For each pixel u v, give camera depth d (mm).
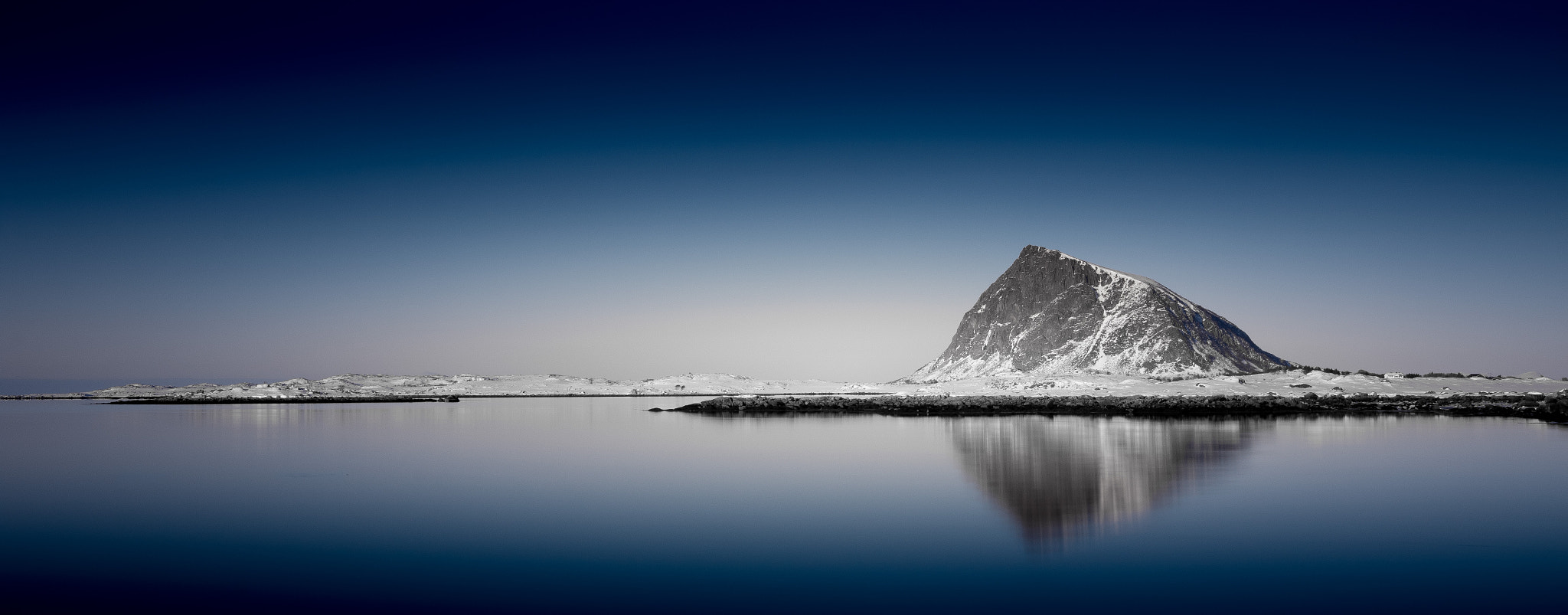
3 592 27703
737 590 27125
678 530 35031
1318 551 30938
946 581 27797
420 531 35344
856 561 30078
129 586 28219
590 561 30438
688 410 134375
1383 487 43500
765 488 45000
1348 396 129625
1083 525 35125
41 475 52281
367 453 64188
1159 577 27984
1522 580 27641
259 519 37781
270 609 25969
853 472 50812
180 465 57219
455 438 78375
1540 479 46250
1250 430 79562
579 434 82062
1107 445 65000
